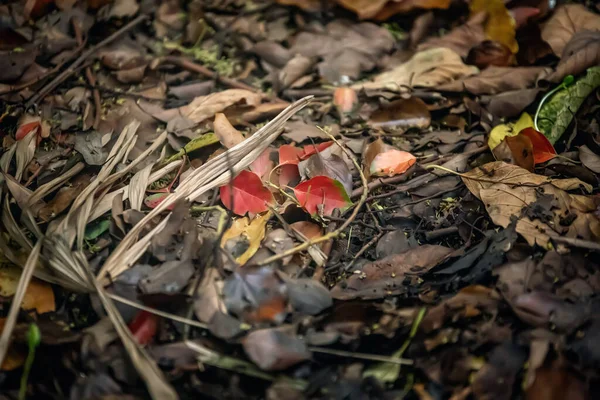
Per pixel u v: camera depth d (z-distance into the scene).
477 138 1.08
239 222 0.96
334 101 1.12
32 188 1.02
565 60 1.12
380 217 1.00
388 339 0.88
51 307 0.92
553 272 0.91
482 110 1.11
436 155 1.06
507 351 0.87
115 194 0.98
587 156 1.03
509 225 0.94
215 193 0.98
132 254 0.92
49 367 0.88
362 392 0.86
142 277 0.91
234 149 0.98
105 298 0.89
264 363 0.86
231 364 0.87
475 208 1.00
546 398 0.84
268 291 0.89
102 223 0.97
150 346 0.88
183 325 0.89
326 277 0.95
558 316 0.88
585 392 0.85
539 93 1.11
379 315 0.90
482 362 0.87
